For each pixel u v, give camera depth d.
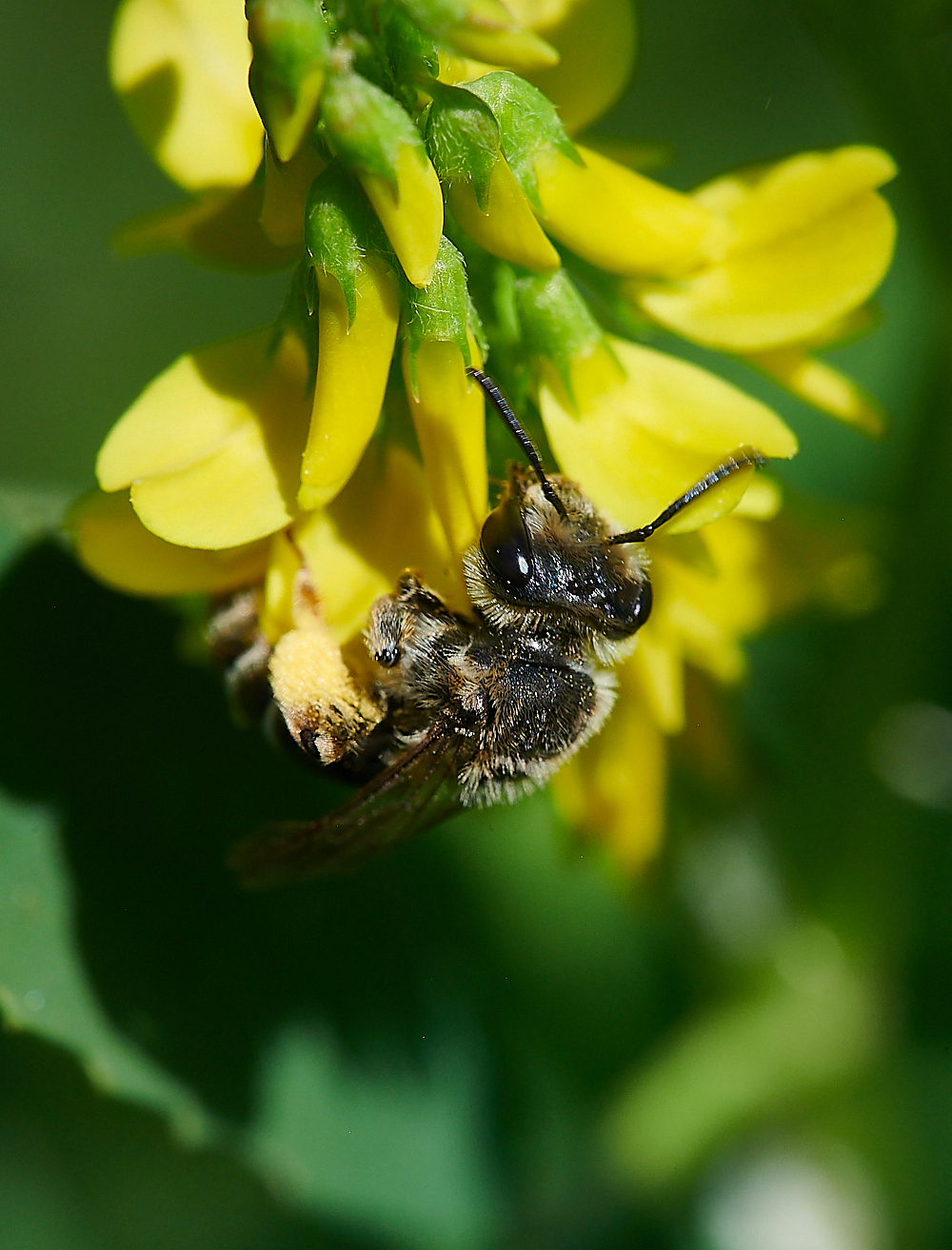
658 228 0.08
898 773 0.09
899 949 0.09
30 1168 0.10
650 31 0.12
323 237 0.07
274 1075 0.09
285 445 0.08
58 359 0.12
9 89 0.12
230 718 0.09
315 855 0.08
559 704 0.08
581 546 0.08
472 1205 0.09
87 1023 0.08
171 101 0.08
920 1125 0.09
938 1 0.08
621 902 0.09
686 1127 0.09
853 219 0.08
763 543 0.08
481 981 0.09
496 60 0.07
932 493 0.09
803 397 0.08
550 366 0.08
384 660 0.08
